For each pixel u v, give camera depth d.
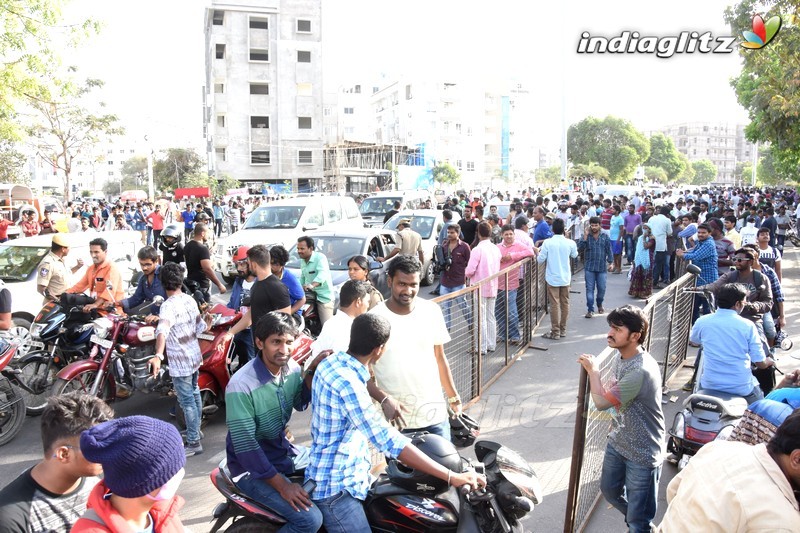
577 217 16.39
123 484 1.98
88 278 7.67
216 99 56.94
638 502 3.88
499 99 94.00
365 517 3.29
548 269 9.78
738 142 196.88
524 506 3.12
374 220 19.30
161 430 2.07
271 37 57.75
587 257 11.23
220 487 3.48
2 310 6.31
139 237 10.56
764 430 3.15
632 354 3.90
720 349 5.30
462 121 89.69
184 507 4.99
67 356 7.00
